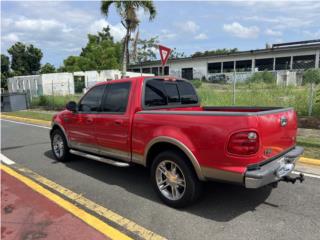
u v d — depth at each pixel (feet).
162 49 28.99
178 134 13.07
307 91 38.06
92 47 128.57
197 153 12.46
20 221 12.92
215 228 12.03
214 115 11.96
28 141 32.19
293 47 129.70
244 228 11.96
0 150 27.94
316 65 125.49
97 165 21.80
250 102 39.50
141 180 18.17
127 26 46.91
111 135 16.81
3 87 176.86
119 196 15.65
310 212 13.20
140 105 15.43
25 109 74.49
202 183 13.41
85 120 18.90
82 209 14.08
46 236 11.66
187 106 18.25
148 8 46.34
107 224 12.58
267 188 15.97
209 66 161.99
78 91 120.37
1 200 15.31
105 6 45.83
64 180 18.45
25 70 192.13
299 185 16.39
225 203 14.29
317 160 19.77
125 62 48.26
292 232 11.57
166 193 14.32
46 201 15.11
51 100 74.95
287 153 13.56
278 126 12.66
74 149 20.97
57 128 22.80
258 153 11.42
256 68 143.84
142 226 12.36
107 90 17.48
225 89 49.85
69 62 140.46
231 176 11.59
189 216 13.12
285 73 81.35
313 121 31.94
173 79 17.63
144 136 14.65
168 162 13.84
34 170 20.81
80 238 11.46
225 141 11.54
